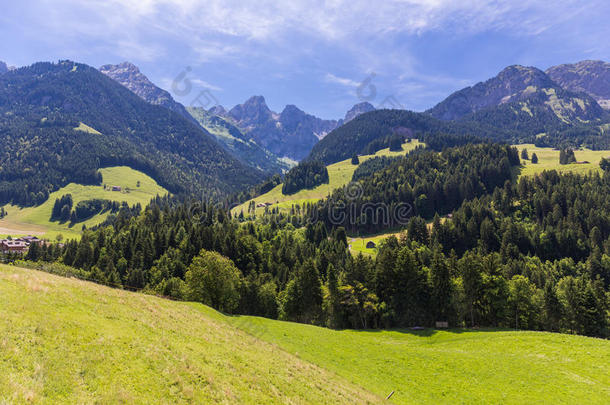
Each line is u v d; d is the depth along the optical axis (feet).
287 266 476.54
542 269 445.78
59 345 62.23
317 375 106.52
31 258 489.26
